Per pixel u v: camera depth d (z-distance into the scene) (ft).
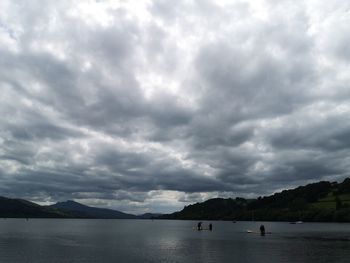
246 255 234.38
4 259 216.13
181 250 269.85
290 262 200.75
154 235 479.41
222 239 389.39
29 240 370.73
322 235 440.45
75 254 243.19
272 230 579.48
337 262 199.93
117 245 317.01
